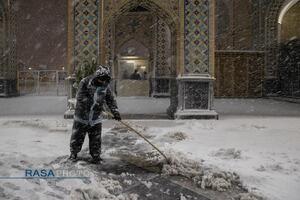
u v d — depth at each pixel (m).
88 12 8.84
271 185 3.38
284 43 17.55
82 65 8.79
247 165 4.14
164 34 17.58
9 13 16.42
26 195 2.98
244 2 19.38
